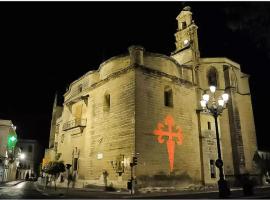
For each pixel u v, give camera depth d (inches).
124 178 847.1
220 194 557.0
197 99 1113.4
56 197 681.0
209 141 1068.5
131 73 924.0
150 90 937.5
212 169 1050.7
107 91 1032.8
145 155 853.8
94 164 1008.2
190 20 1387.8
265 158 1300.4
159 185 856.9
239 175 1154.0
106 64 1074.7
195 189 946.1
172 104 1002.1
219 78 1286.9
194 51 1267.2
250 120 1323.8
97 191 873.5
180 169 937.5
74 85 1323.8
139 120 872.9
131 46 973.2
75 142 1181.1
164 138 925.2
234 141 1198.9
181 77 1095.0
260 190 854.5
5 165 1772.9
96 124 1055.0
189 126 1031.6
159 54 1018.1
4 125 1702.8
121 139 898.1
